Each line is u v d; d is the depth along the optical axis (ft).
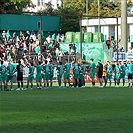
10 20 274.36
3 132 69.21
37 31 282.56
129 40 295.48
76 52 251.39
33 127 74.02
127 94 142.31
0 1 295.07
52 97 131.23
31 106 106.11
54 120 82.12
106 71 188.96
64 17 343.87
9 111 96.02
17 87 181.78
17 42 246.06
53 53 246.47
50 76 176.96
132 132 68.59
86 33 265.13
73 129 71.77
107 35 314.96
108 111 95.30
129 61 195.42
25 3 305.94
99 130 70.64
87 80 219.82
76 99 124.06
